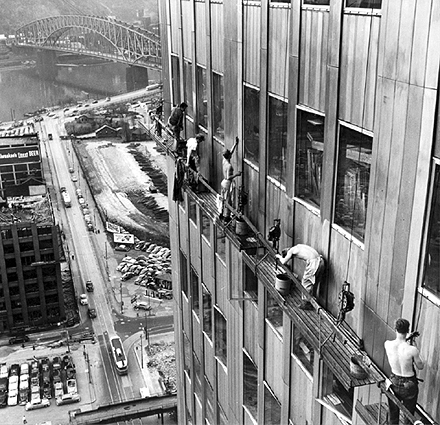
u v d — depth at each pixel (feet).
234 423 93.61
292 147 60.44
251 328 79.71
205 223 97.96
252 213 75.36
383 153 44.86
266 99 66.39
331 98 51.55
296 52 57.26
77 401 349.20
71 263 525.75
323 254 56.70
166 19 109.40
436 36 38.14
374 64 45.01
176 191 98.58
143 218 618.44
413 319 43.29
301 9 55.57
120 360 380.17
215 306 95.96
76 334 420.36
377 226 46.65
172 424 327.67
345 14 48.24
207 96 89.25
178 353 133.59
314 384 60.34
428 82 39.22
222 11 78.48
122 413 321.93
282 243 66.23
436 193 39.99
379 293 47.29
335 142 51.88
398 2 41.50
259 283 73.05
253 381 82.43
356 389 53.06
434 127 39.22
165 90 117.29
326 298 56.95
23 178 613.93
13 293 415.23
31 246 408.46
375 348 48.62
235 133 78.33
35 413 339.16
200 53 91.86
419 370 43.27
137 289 482.69
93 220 618.85
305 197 60.18
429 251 41.29
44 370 375.04
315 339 52.29
